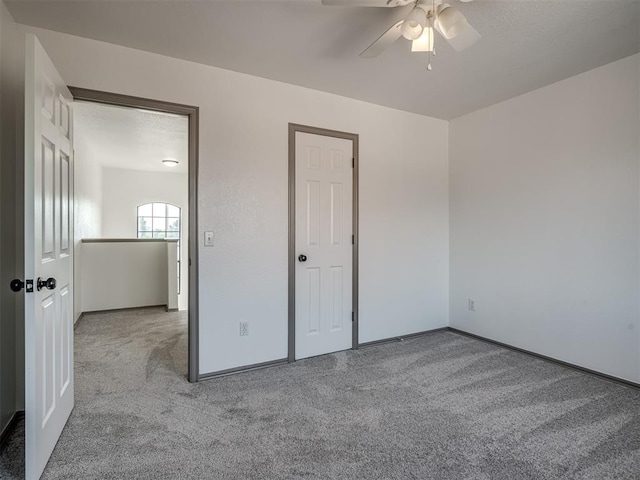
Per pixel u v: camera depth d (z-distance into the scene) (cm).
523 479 151
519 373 265
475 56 238
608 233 252
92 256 457
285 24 202
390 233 342
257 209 271
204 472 155
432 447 174
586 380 252
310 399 223
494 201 332
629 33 210
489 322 338
